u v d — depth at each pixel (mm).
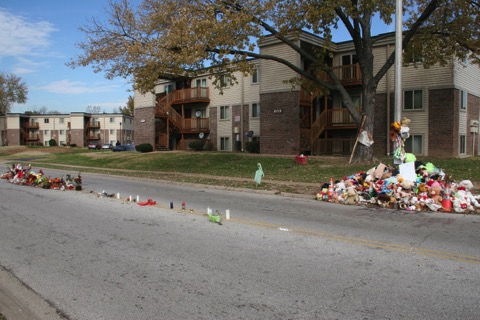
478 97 26609
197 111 36188
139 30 17359
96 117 90312
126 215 9102
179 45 15898
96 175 21875
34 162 33094
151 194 13195
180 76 18938
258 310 4023
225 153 28938
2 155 44094
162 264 5516
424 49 20406
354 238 6871
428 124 23719
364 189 10953
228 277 4969
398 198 10008
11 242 6777
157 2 16938
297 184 14641
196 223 8180
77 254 6047
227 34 15359
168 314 3977
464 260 5578
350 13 16094
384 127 24938
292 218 8758
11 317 3943
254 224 8070
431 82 23594
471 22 18156
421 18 17484
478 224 8047
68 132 90000
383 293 4402
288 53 26453
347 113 26234
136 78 17312
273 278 4910
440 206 9492
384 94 24969
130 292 4551
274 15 17312
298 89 26156
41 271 5293
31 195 12523
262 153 27922
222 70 20625
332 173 16609
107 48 17234
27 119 90062
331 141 26328
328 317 3840
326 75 26078
